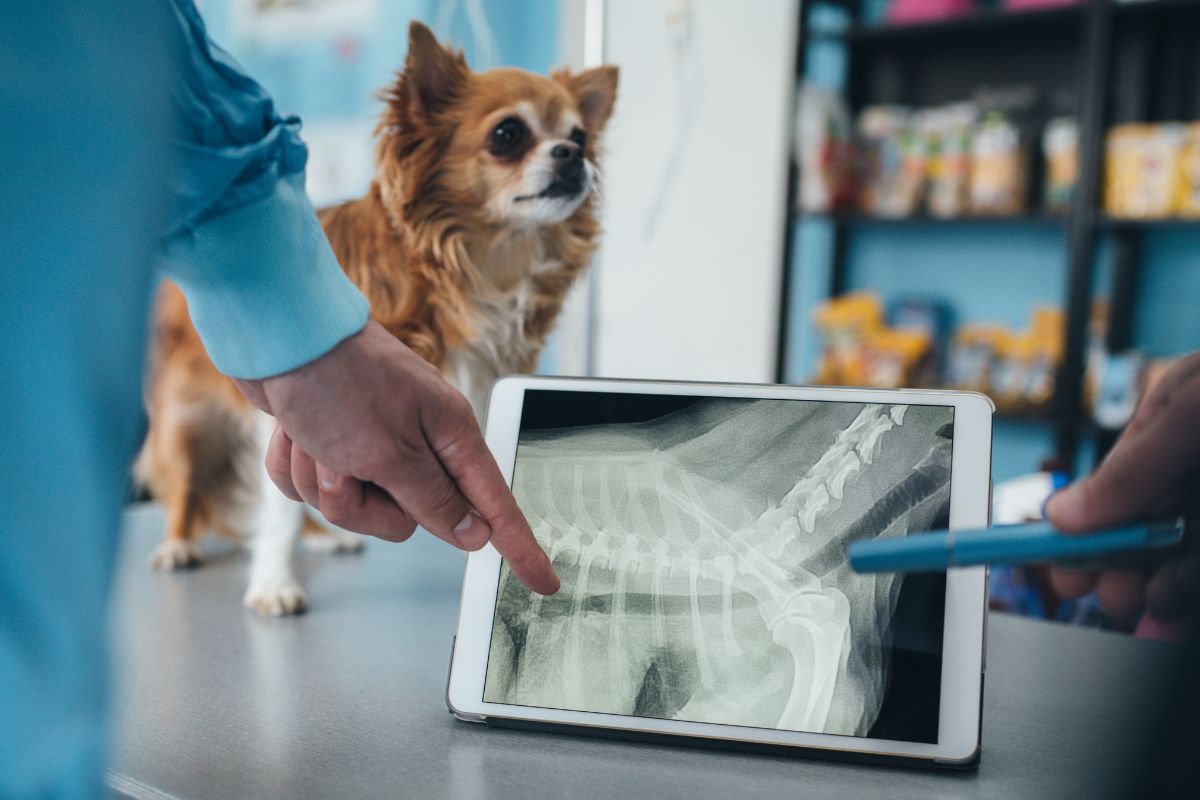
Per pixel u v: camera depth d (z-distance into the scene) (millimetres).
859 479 534
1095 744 509
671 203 2307
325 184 1592
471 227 701
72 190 277
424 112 688
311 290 470
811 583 514
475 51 1234
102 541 288
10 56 268
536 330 748
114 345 286
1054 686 597
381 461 483
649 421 568
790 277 2191
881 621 500
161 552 855
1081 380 1914
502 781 453
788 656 502
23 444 280
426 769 463
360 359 476
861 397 552
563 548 544
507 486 530
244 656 624
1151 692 299
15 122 270
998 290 2385
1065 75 2221
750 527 534
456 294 708
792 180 2164
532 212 703
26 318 277
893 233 2488
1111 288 2148
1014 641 692
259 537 750
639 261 2312
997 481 2342
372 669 602
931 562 374
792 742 482
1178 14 1979
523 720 507
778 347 2207
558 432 574
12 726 281
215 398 838
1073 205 1903
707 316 2344
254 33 1840
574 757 480
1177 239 2137
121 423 293
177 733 499
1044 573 960
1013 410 2047
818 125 2145
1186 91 2078
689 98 1699
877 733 479
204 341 494
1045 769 477
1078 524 360
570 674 515
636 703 504
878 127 2160
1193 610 340
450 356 718
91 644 287
